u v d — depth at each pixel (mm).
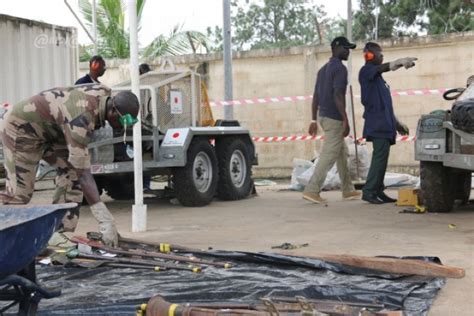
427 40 13641
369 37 21484
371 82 8414
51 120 4855
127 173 8789
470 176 8523
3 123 4957
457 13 19344
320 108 8820
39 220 2697
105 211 4973
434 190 7586
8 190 4992
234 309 3230
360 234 6156
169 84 8875
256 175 15211
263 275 4336
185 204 8891
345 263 4492
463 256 5023
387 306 3568
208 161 9102
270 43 27375
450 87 13617
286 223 7043
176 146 8469
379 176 8641
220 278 4258
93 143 8383
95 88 4809
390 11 21062
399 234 6117
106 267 4652
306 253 4797
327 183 10984
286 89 15008
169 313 2996
